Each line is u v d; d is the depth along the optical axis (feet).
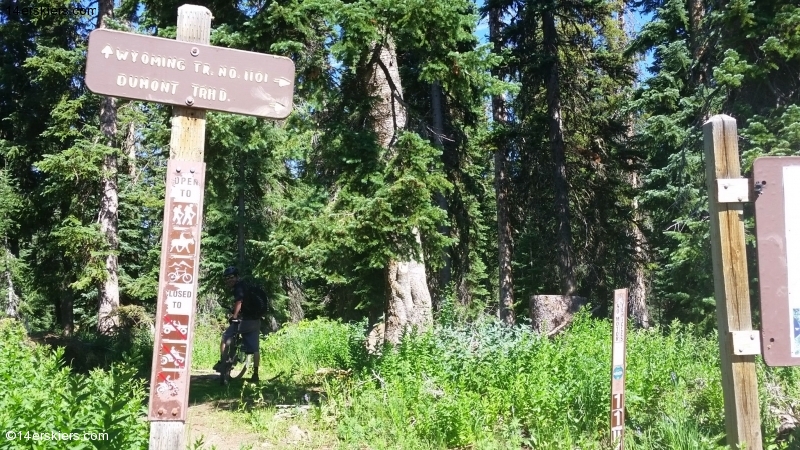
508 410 21.31
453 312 36.65
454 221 57.00
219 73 13.23
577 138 67.51
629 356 25.25
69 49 59.82
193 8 13.48
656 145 55.36
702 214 45.11
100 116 56.54
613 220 67.05
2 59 59.41
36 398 15.71
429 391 21.42
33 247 62.64
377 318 45.01
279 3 25.50
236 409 26.09
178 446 12.16
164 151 50.14
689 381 24.12
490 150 61.77
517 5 63.00
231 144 27.53
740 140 38.34
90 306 79.20
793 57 36.40
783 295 14.79
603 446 19.11
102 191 56.03
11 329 27.96
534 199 66.28
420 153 25.00
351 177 25.57
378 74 28.48
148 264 74.33
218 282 64.64
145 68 12.89
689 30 51.06
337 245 24.20
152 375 12.16
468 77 27.02
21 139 59.21
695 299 44.09
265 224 63.10
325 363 39.81
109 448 13.08
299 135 27.22
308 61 26.68
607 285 71.15
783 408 20.11
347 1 25.55
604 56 64.39
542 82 63.31
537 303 48.21
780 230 14.93
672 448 16.85
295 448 20.08
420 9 23.75
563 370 22.56
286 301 76.74
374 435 20.25
